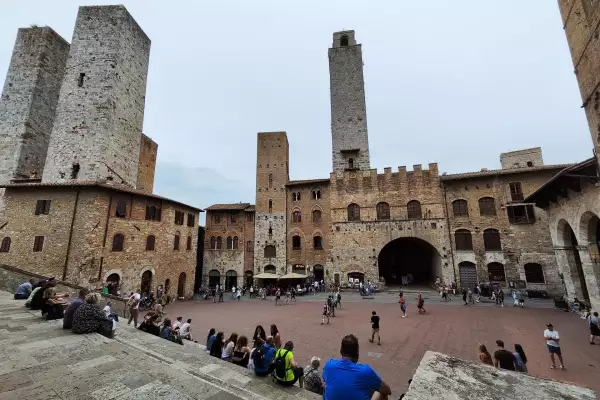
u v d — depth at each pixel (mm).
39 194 25266
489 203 35125
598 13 12734
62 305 10500
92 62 31547
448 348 14914
